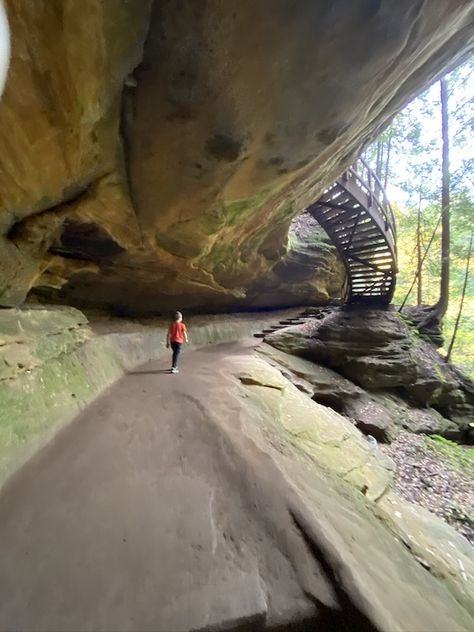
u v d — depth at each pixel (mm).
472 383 11969
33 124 2555
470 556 4133
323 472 4004
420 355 11883
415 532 3920
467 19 4105
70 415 3969
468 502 6270
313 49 2896
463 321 17938
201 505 2533
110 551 2021
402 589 2186
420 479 6828
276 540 2201
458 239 14844
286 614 1685
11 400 3170
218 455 3318
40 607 1619
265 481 2865
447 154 13281
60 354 4645
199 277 9391
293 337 12375
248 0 2475
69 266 6371
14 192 3168
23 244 4047
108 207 4754
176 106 3277
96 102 2828
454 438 10477
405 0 2574
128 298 9188
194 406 4699
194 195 4742
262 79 3131
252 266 10695
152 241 6254
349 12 2605
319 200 11281
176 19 2553
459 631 2076
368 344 11633
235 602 1705
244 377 6980
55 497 2500
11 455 2799
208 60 2887
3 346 3383
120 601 1679
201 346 11000
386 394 10977
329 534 2260
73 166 3389
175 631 1530
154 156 3926
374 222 11328
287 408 6215
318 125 3865
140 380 6086
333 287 17250
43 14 1941
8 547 1982
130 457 3197
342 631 1615
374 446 7133
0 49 1913
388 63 3270
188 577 1862
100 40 2328
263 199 5906
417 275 16094
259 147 4062
